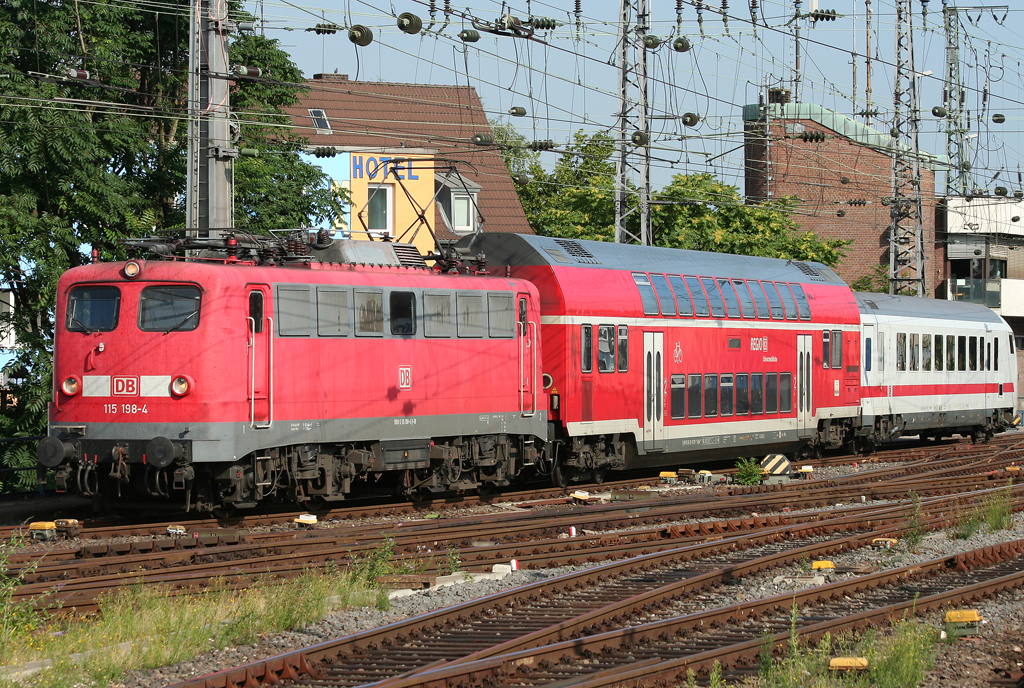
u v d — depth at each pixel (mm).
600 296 47688
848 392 62688
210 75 41438
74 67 53469
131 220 51781
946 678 19969
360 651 20750
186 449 33750
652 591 25109
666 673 19281
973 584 26891
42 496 41438
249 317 35062
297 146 62094
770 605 24547
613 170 96375
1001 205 122812
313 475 37406
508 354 43562
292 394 36188
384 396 38938
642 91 62031
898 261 86625
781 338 57938
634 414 49219
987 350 77312
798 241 97438
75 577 26797
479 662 19094
